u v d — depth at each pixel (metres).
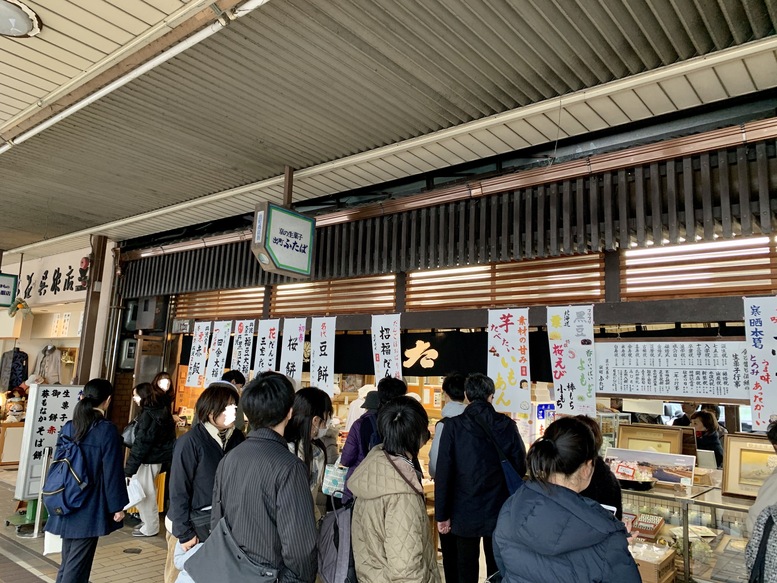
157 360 9.13
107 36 3.64
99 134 5.38
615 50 3.71
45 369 12.55
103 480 4.21
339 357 6.79
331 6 3.38
